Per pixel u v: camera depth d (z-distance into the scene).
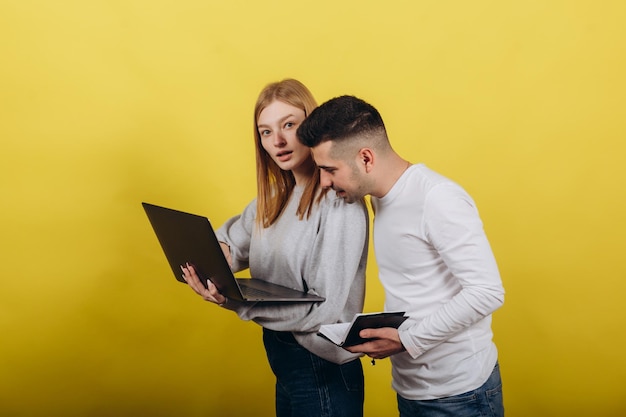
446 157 2.86
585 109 2.81
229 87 2.83
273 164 2.01
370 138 1.70
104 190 2.82
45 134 2.78
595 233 2.85
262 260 2.02
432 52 2.82
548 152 2.83
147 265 2.88
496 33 2.80
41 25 2.74
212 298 1.92
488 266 1.61
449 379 1.73
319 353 1.88
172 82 2.81
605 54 2.79
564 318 2.89
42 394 2.90
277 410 2.18
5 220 2.80
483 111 2.83
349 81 2.84
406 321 1.74
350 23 2.82
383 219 1.76
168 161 2.84
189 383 2.96
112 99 2.79
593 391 2.91
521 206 2.86
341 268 1.84
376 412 3.01
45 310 2.85
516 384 2.93
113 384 2.93
